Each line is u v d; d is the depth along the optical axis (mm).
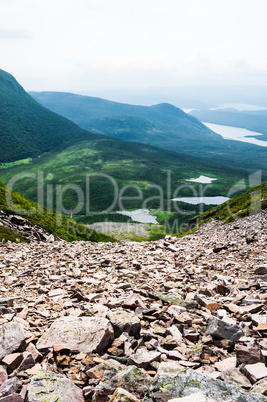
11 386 5695
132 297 11312
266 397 4895
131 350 7348
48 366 6559
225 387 5145
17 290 14289
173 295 12047
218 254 23906
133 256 24062
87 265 20266
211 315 9898
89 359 6852
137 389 5582
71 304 11148
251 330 8492
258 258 19641
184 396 4926
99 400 5457
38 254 26734
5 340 7238
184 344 7742
